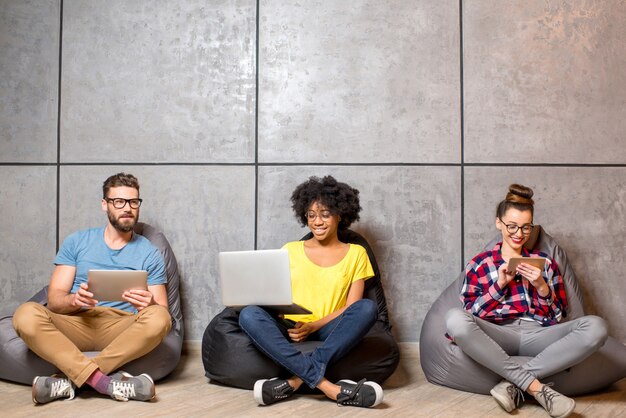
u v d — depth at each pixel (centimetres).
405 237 345
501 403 232
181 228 346
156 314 253
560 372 247
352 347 251
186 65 346
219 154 346
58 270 279
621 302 343
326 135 345
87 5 346
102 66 346
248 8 347
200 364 316
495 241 317
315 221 279
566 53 346
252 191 346
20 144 344
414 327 344
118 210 276
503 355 240
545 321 261
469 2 346
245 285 249
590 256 344
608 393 261
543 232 314
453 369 264
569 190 344
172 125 346
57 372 258
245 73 346
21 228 344
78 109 345
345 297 281
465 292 274
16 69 345
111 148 345
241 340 261
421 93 345
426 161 345
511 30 346
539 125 345
